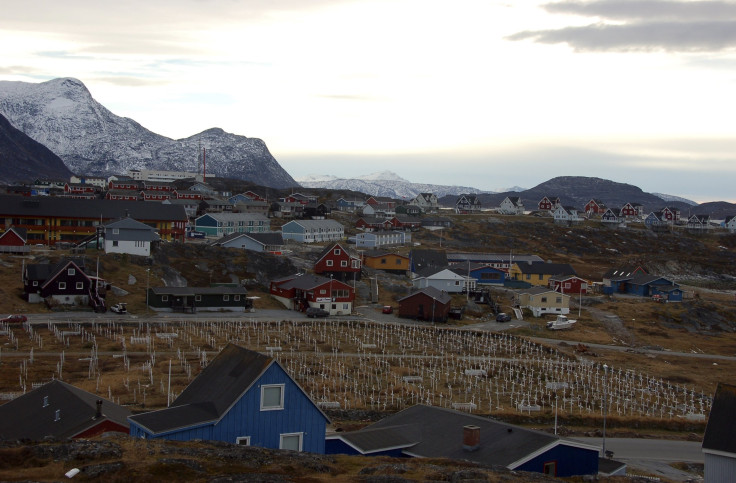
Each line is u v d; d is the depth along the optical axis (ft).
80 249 381.40
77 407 129.18
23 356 230.89
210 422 108.58
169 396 194.39
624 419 211.20
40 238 419.13
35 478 83.41
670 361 302.45
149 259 375.25
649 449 190.08
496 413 205.57
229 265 398.21
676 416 218.38
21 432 127.34
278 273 404.98
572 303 411.13
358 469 101.09
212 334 283.59
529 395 225.15
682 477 166.20
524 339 319.88
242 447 102.27
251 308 349.00
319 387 220.84
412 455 121.80
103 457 91.45
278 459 98.68
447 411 139.13
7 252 366.22
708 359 310.24
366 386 226.17
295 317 338.75
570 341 330.34
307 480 89.15
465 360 273.75
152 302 330.75
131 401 187.73
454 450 120.26
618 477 117.19
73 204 434.71
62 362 224.12
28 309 299.17
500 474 99.60
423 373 249.34
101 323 285.23
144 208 453.99
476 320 366.22
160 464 88.48
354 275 414.62
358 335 306.96
